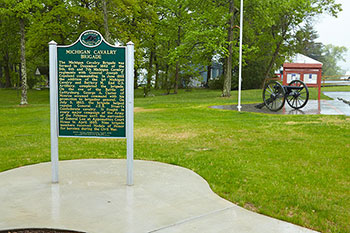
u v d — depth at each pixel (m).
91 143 10.00
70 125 5.81
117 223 4.12
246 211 4.59
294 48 39.72
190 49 28.28
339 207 4.78
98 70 5.68
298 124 11.98
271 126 11.93
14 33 35.84
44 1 27.45
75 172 6.43
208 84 47.34
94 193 5.21
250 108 17.91
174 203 4.82
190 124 13.26
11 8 24.61
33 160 7.56
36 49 32.78
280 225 4.17
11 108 24.20
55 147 5.73
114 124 5.73
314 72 19.33
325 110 15.78
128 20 33.62
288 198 5.12
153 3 34.16
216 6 27.73
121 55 5.62
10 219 4.20
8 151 8.77
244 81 39.44
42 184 5.66
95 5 32.62
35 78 53.38
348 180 6.02
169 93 38.28
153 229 3.98
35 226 4.00
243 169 6.70
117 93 5.68
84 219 4.23
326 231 4.04
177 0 33.03
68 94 5.77
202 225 4.12
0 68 57.44
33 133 12.36
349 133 10.10
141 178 6.05
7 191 5.29
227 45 26.48
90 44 5.66
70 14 30.78
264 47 39.34
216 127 12.25
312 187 5.63
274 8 26.61
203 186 5.61
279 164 7.08
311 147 8.59
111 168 6.74
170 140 10.08
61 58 5.72
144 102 25.22
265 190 5.46
